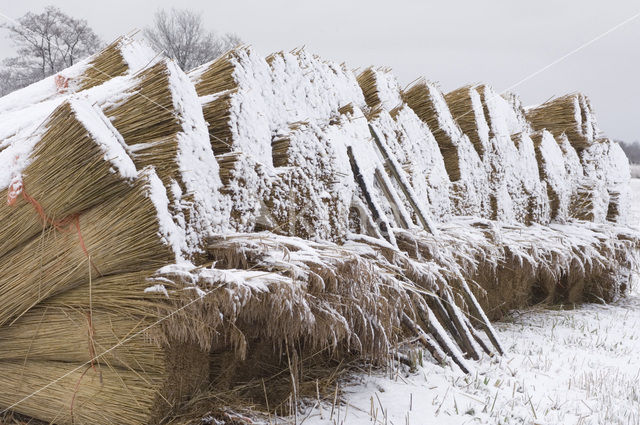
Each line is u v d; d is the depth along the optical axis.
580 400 4.56
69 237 3.37
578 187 9.82
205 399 3.78
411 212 6.24
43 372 3.52
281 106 5.15
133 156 3.59
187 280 3.28
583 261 8.26
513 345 6.11
